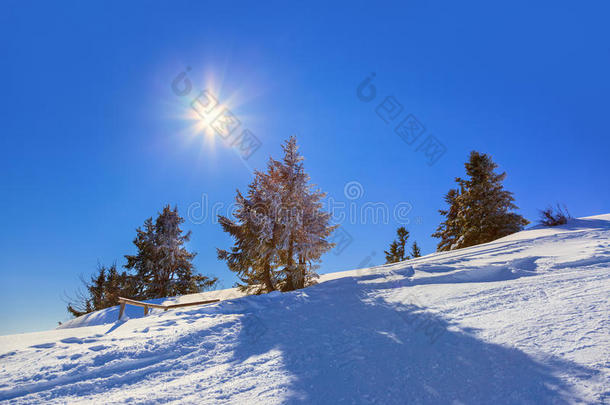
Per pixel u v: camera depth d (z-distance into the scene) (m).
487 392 3.46
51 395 4.32
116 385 4.60
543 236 16.33
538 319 5.32
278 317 8.06
